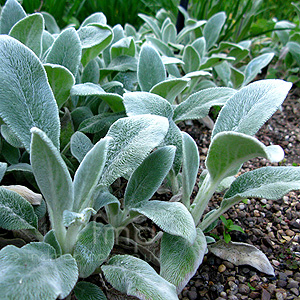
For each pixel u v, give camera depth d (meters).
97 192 0.33
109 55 0.60
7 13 0.46
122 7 1.09
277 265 0.40
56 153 0.24
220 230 0.44
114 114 0.46
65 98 0.41
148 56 0.48
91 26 0.50
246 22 0.95
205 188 0.36
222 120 0.36
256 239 0.44
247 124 0.33
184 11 0.91
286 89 0.32
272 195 0.32
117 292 0.33
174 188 0.43
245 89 0.36
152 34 0.95
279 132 0.72
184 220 0.29
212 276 0.38
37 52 0.45
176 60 0.54
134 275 0.28
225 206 0.36
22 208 0.32
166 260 0.31
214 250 0.40
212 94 0.43
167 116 0.40
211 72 0.84
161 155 0.35
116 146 0.32
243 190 0.35
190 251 0.32
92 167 0.28
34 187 0.43
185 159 0.35
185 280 0.30
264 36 1.11
